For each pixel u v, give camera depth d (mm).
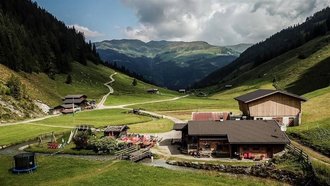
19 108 144750
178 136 94625
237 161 66375
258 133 70312
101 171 52812
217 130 72688
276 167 58969
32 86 192250
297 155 61531
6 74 183500
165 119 128375
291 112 93250
